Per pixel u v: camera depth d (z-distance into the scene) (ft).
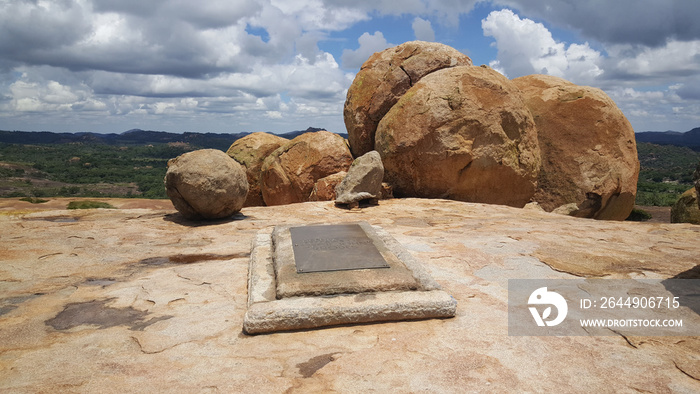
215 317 11.76
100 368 9.04
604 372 8.75
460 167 35.35
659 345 9.91
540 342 10.09
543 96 41.06
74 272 15.93
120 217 26.68
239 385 8.30
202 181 24.08
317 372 8.79
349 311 11.09
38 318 11.76
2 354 9.72
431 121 35.37
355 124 42.16
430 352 9.62
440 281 14.46
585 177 38.37
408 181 37.47
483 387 8.19
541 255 17.47
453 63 42.37
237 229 23.48
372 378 8.54
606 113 39.19
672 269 15.52
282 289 11.91
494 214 28.89
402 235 21.42
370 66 43.16
